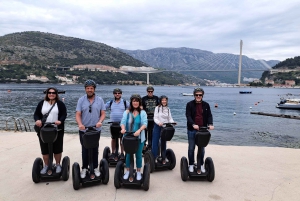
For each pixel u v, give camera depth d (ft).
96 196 13.02
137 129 14.23
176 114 92.07
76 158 19.97
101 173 14.62
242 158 20.40
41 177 14.60
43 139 13.53
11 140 26.20
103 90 285.23
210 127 14.73
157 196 13.10
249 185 14.71
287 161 19.61
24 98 147.43
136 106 14.14
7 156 20.24
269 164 18.83
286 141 49.19
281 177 16.07
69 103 126.31
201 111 15.44
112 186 14.34
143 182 13.61
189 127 15.57
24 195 13.16
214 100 180.96
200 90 15.16
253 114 94.43
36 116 14.46
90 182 13.98
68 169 15.39
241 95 260.42
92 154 14.12
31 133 30.76
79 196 13.01
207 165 15.33
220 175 16.39
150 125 20.03
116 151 17.98
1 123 61.67
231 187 14.39
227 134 55.67
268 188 14.29
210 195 13.32
